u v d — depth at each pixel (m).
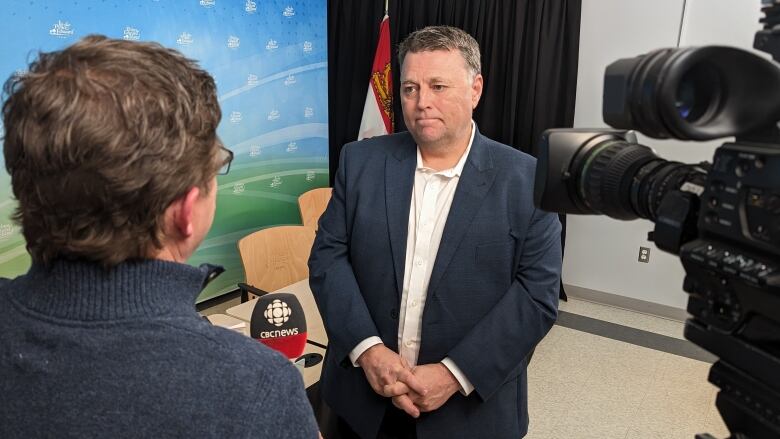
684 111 0.53
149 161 0.46
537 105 3.61
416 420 1.20
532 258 1.22
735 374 0.54
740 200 0.48
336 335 1.23
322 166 4.39
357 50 4.34
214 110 0.54
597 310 3.67
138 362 0.47
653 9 3.33
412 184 1.27
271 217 3.98
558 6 3.46
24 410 0.47
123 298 0.48
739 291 0.50
